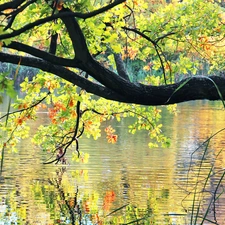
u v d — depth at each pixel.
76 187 13.41
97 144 19.95
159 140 10.57
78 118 9.98
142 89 6.88
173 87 6.88
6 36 4.45
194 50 10.68
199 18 10.02
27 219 10.77
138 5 9.91
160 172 15.08
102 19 7.27
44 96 10.12
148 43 10.07
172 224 10.18
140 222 10.38
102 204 11.88
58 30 6.88
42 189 13.23
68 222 10.60
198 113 31.11
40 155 17.47
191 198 12.07
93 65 6.70
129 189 13.13
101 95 7.07
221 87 6.76
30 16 7.73
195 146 19.56
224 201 11.62
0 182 13.84
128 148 19.12
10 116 10.27
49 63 7.00
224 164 15.95
